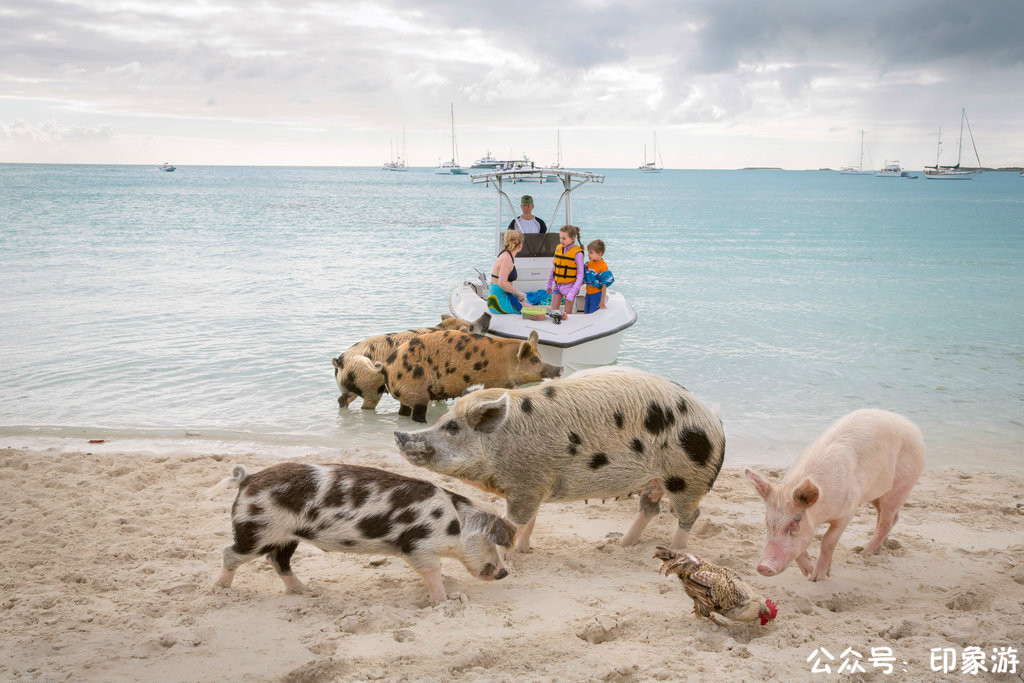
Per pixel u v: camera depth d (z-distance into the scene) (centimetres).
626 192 13850
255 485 522
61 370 1301
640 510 669
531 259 1460
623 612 529
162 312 1805
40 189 10231
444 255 3164
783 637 481
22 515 701
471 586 580
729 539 688
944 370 1389
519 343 1048
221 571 559
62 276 2347
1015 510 771
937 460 973
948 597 567
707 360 1444
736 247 3703
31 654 446
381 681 425
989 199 11300
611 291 1550
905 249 3647
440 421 607
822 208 8088
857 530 725
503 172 1449
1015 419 1128
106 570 585
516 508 615
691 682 419
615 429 597
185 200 7869
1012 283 2497
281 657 455
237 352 1441
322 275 2494
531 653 462
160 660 447
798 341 1614
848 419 602
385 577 597
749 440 1038
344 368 1109
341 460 912
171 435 1012
